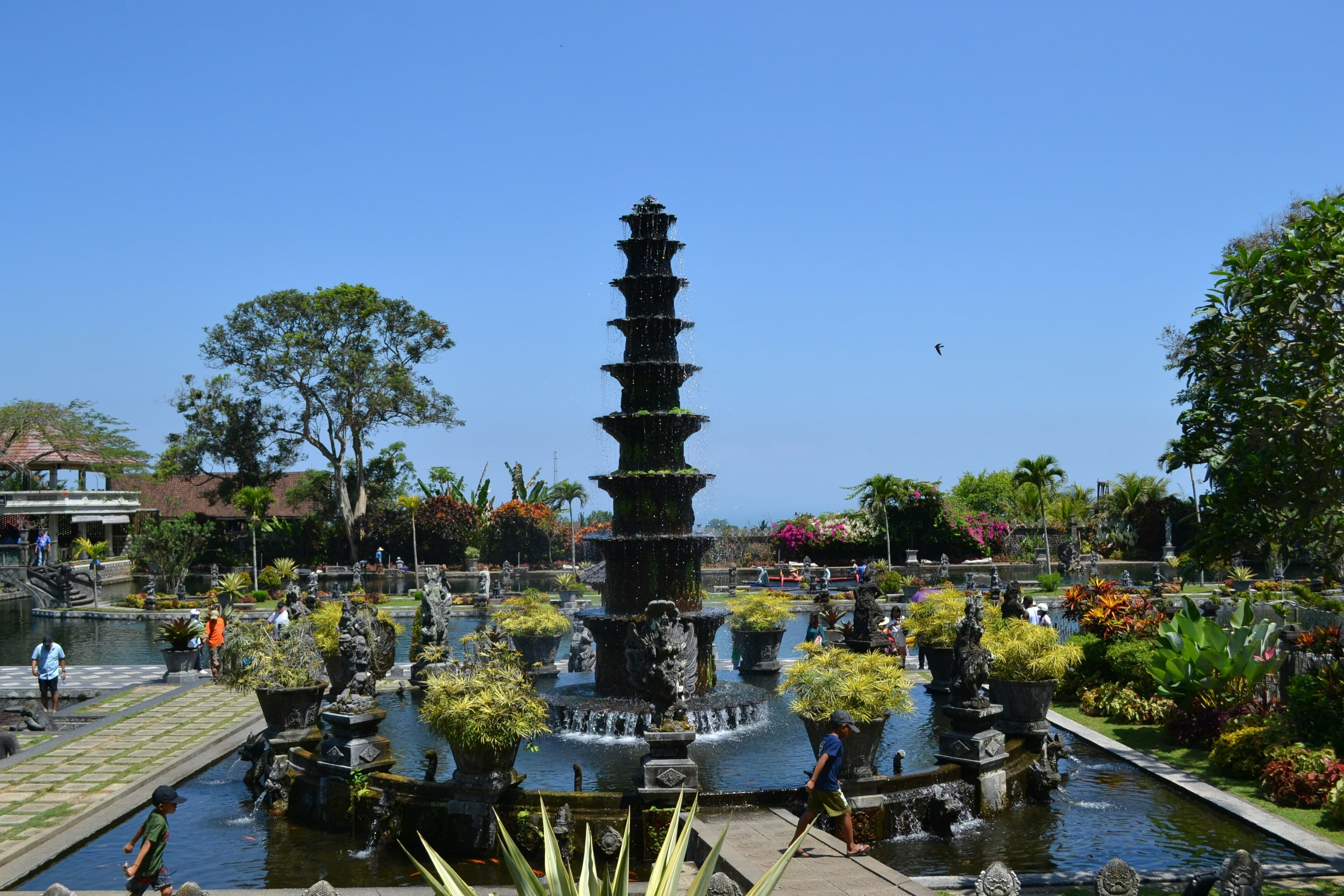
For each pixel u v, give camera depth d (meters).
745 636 22.86
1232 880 8.22
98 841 12.05
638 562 18.25
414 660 20.89
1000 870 8.48
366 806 12.16
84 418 61.50
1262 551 11.81
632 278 18.55
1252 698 15.61
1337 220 11.16
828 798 10.52
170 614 40.78
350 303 58.09
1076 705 19.50
